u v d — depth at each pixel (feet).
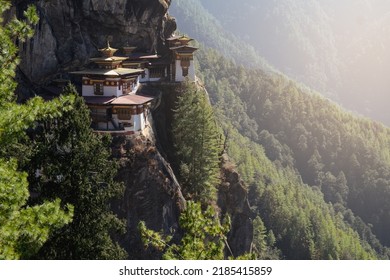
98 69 194.29
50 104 74.74
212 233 74.18
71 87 106.32
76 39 204.23
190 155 199.62
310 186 605.31
